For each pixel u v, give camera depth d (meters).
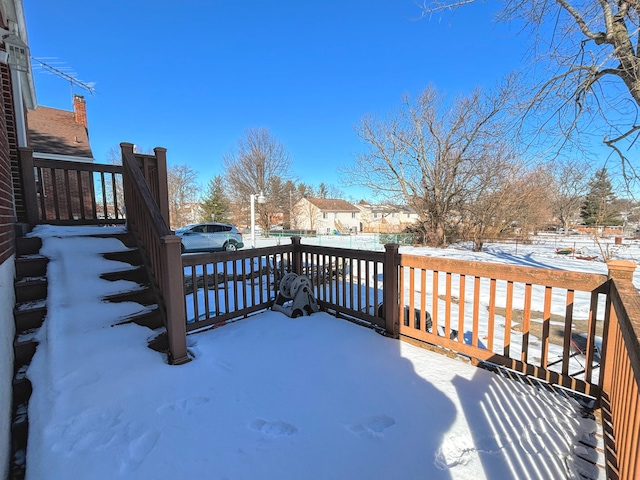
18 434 1.87
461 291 2.75
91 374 2.21
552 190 22.80
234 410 2.03
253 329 3.36
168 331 2.59
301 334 3.24
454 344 2.78
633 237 22.59
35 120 12.16
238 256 3.68
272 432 1.84
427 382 2.37
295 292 3.81
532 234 23.78
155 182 3.79
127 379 2.25
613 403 1.77
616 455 1.53
